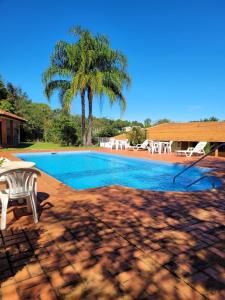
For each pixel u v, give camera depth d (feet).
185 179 29.19
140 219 12.13
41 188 19.03
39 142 97.35
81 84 61.11
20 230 10.76
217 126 56.85
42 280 7.22
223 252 8.88
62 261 8.23
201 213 13.07
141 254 8.69
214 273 7.57
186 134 59.11
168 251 8.93
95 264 8.05
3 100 97.91
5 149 55.93
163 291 6.74
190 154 44.88
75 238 9.96
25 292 6.70
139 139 62.28
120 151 56.03
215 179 23.08
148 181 28.35
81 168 37.83
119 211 13.33
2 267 7.90
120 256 8.56
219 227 11.18
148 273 7.56
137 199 15.74
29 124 100.42
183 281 7.18
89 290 6.79
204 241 9.75
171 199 15.78
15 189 11.32
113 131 96.27
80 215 12.67
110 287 6.91
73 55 62.75
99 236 10.16
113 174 32.81
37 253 8.77
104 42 65.46
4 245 9.39
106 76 65.05
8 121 74.38
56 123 75.87
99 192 17.66
